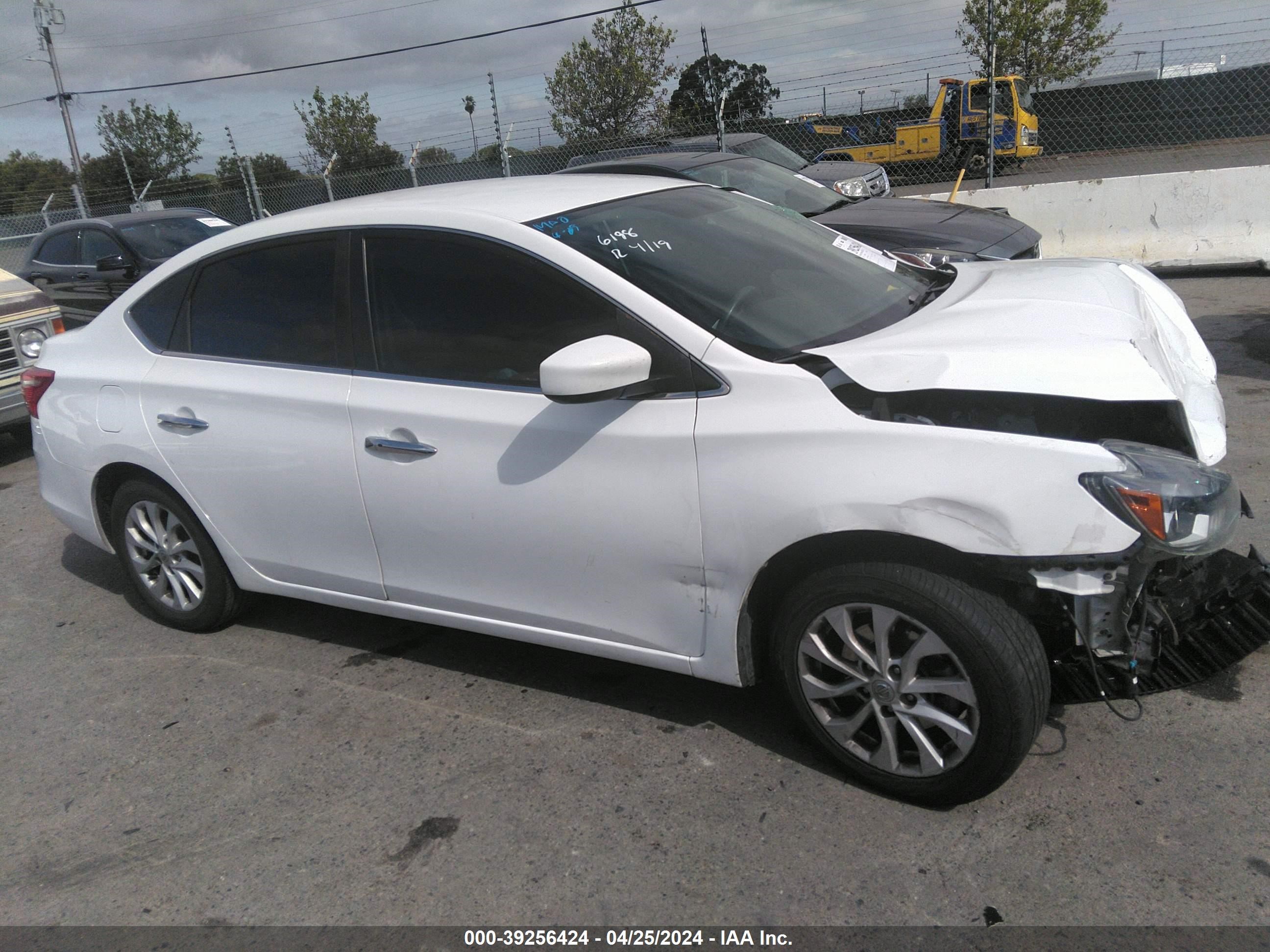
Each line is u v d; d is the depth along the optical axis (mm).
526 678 3643
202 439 3750
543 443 2994
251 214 15688
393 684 3695
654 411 2840
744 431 2689
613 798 2916
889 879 2498
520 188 3588
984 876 2473
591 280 2955
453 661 3824
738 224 3613
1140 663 2650
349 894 2656
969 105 22219
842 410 2607
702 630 2916
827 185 9695
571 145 13414
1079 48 27250
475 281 3166
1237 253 9742
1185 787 2697
